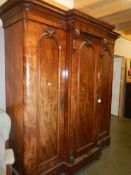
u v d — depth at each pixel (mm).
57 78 2057
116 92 5258
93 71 2449
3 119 1682
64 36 2062
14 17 1783
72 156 2197
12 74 1940
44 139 1974
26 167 1808
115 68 5211
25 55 1684
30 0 1578
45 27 1826
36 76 1798
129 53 5250
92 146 2559
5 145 1735
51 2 2240
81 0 2426
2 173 1621
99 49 2498
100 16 2814
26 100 1740
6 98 2133
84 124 2383
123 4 2414
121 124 4453
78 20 1990
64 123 2201
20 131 1842
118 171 2344
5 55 2066
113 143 3262
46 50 1883
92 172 2301
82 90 2285
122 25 3541
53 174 2088
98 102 2605
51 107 2018
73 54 2070
